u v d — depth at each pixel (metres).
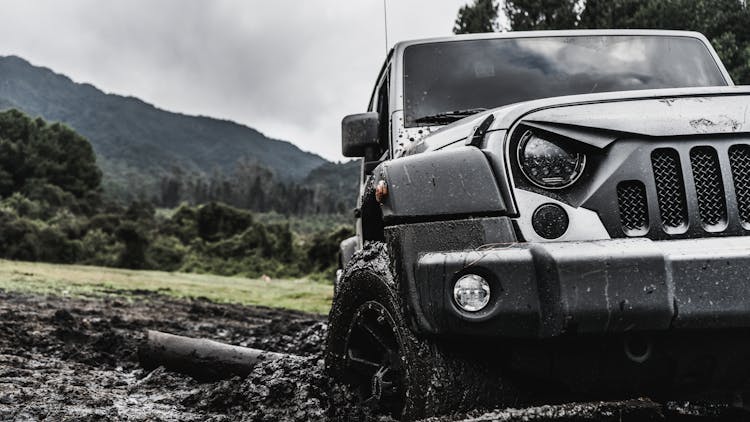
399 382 2.85
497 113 2.65
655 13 11.70
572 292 2.21
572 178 2.46
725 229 2.40
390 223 2.71
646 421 2.33
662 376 2.44
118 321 7.79
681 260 2.23
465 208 2.49
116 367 4.95
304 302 16.56
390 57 4.03
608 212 2.40
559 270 2.22
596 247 2.26
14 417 3.07
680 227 2.41
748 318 2.22
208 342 4.39
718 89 2.58
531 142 2.50
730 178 2.42
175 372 4.42
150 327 7.70
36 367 4.49
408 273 2.52
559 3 13.68
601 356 2.41
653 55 3.85
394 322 2.68
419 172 2.60
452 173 2.54
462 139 2.79
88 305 10.34
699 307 2.21
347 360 3.18
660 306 2.20
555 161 2.47
